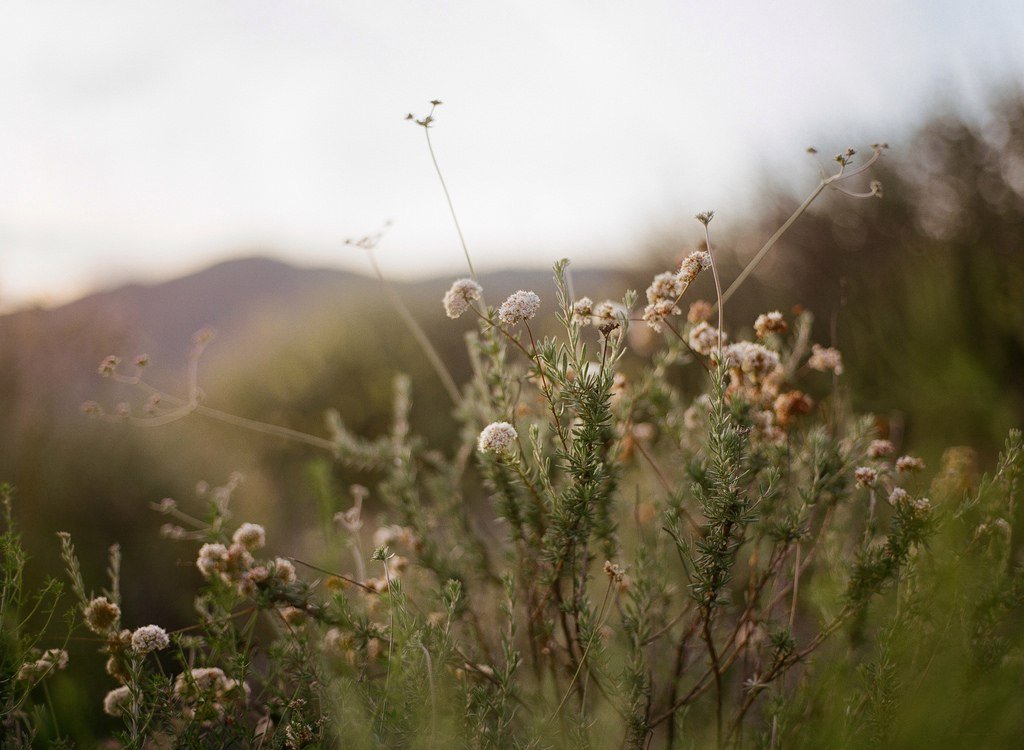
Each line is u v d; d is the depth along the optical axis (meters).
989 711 1.39
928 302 4.43
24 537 3.35
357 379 6.32
